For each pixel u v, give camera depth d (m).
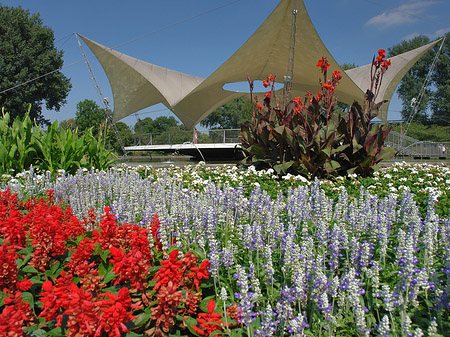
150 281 1.84
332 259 2.10
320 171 6.59
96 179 5.09
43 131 7.59
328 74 18.44
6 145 6.80
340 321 1.82
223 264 2.26
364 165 6.53
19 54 30.48
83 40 18.17
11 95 30.22
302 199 3.40
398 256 2.12
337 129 6.75
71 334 1.43
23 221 2.53
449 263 1.84
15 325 1.34
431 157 20.86
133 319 1.63
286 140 6.70
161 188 4.11
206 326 1.62
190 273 1.85
